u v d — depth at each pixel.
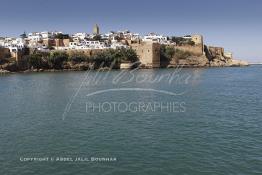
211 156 25.73
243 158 25.11
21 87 82.88
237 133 32.66
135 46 194.50
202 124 37.19
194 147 28.14
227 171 22.73
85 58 172.75
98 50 182.88
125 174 22.72
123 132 33.91
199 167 23.58
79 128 36.12
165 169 23.39
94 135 32.91
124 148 28.33
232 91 72.06
